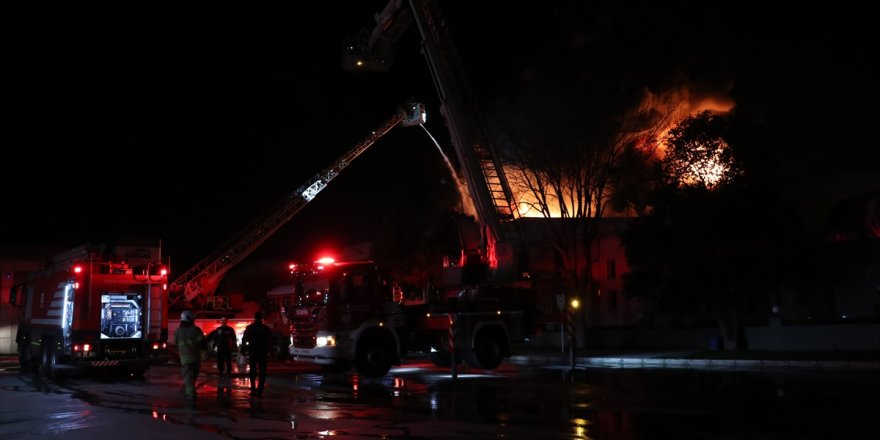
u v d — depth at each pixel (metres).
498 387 15.21
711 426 9.72
